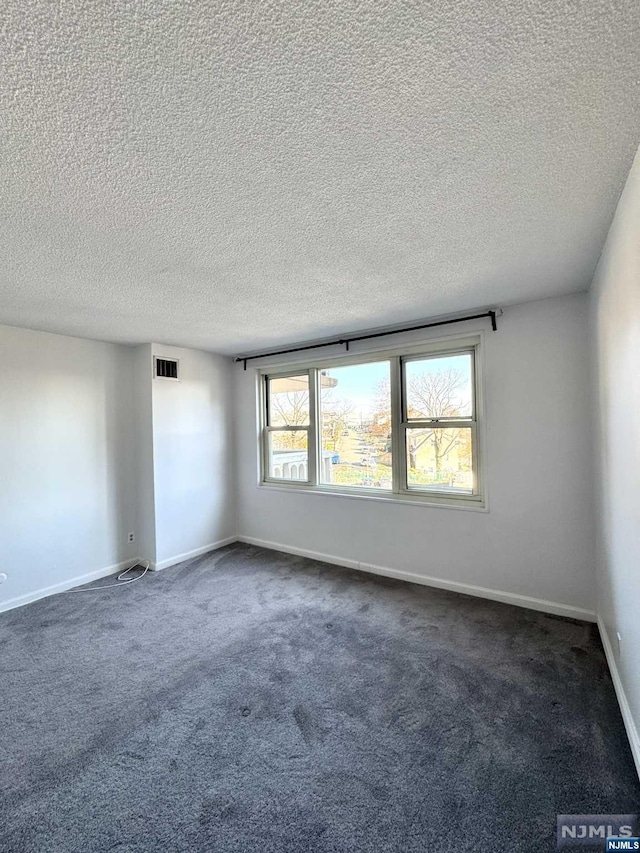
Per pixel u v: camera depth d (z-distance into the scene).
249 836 1.30
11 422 3.09
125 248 1.78
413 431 3.43
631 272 1.38
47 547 3.28
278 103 0.98
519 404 2.85
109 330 3.29
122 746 1.68
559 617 2.69
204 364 4.29
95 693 2.03
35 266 1.96
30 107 0.96
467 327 3.03
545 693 1.94
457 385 3.22
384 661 2.24
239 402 4.59
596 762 1.55
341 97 0.97
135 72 0.88
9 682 2.12
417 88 0.95
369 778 1.51
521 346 2.82
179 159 1.18
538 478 2.79
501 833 1.29
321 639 2.49
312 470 4.07
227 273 2.09
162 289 2.31
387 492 3.58
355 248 1.84
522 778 1.49
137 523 3.95
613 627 2.01
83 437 3.55
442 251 1.91
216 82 0.91
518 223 1.66
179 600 3.11
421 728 1.74
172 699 1.97
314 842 1.28
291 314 2.90
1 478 3.03
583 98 1.00
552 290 2.55
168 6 0.75
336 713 1.85
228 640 2.51
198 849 1.26
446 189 1.40
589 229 1.73
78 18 0.77
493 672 2.11
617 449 1.78
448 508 3.17
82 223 1.55
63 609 2.99
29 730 1.78
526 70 0.91
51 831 1.33
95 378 3.65
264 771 1.55
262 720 1.82
